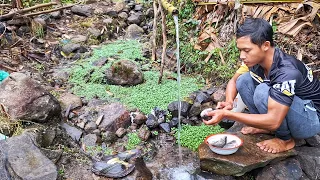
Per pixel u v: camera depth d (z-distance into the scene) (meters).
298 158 1.40
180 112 1.67
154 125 1.62
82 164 1.43
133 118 1.68
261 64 1.26
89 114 1.68
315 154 1.41
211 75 2.00
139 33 2.59
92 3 2.98
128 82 1.92
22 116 1.51
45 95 1.59
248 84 1.37
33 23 2.40
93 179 1.34
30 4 2.70
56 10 2.56
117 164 1.40
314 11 2.01
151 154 1.51
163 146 1.56
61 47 2.29
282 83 1.20
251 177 1.36
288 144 1.39
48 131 1.52
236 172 1.31
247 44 1.20
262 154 1.35
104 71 2.01
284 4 2.14
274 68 1.23
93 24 2.61
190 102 1.75
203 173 1.37
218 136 1.40
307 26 2.04
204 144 1.42
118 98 1.81
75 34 2.49
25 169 1.27
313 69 1.88
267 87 1.27
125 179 1.33
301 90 1.27
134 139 1.58
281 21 2.08
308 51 1.96
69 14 2.74
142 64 2.16
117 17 2.75
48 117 1.57
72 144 1.53
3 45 2.19
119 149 1.53
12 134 1.46
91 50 2.32
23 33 2.37
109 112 1.68
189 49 2.17
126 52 2.28
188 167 1.43
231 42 2.04
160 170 1.43
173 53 2.21
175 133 1.61
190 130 1.61
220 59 2.06
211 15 2.27
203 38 2.17
